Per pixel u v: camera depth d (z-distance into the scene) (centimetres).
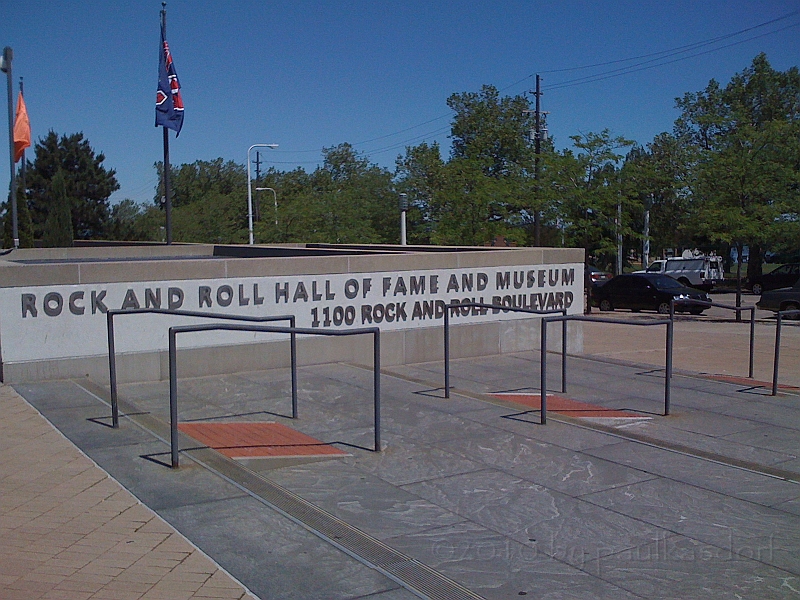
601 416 886
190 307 1040
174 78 2233
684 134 4756
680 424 863
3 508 553
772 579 468
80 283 975
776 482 651
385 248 1739
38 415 803
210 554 483
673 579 467
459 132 4834
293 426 807
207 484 607
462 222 3212
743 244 2983
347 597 432
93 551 483
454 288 1268
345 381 1032
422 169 4122
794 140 2728
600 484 640
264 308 1097
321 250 1595
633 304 2934
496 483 640
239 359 1080
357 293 1173
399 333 1216
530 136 4316
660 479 654
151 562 468
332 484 631
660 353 1630
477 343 1294
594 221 3034
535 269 1354
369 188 4069
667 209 4728
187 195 7612
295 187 5759
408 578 459
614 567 482
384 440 760
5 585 435
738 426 858
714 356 1594
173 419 638
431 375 1137
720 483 646
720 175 2655
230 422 814
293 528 528
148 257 2045
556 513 575
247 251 1905
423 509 579
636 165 3619
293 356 832
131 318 1005
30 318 951
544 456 715
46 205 5491
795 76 4753
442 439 767
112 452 684
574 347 1415
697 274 4147
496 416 861
